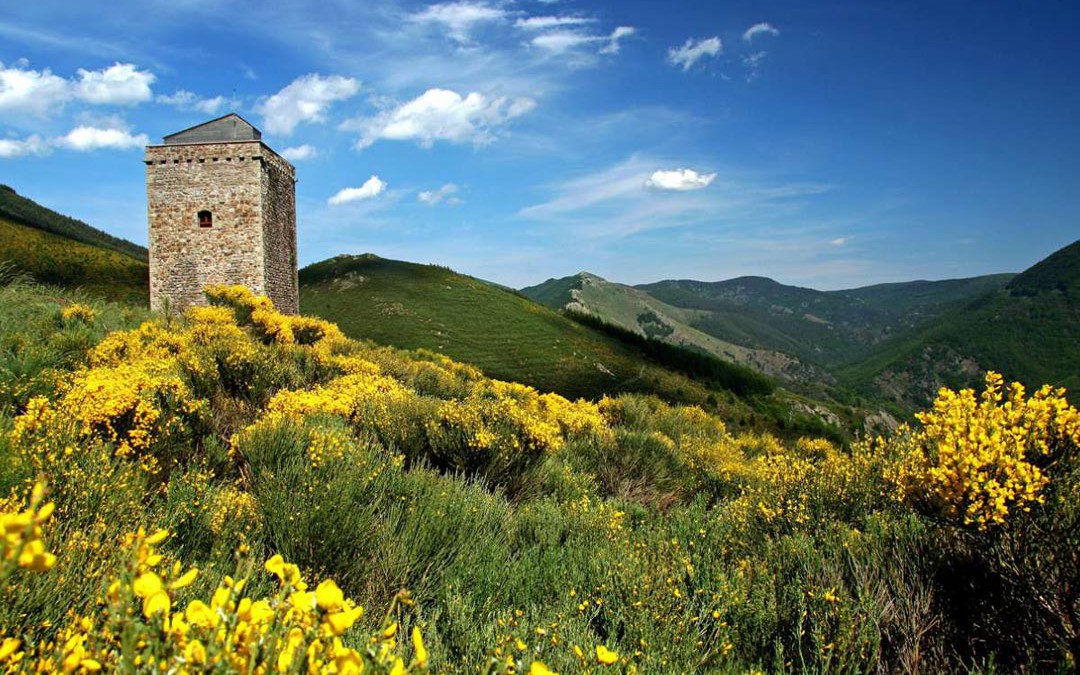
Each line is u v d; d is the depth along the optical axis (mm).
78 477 2863
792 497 4168
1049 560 2600
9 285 13039
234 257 23141
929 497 2906
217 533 3049
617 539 3834
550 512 4371
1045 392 2803
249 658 924
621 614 2766
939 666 2459
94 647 1060
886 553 3152
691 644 2578
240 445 4398
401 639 2244
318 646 965
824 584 2934
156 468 3922
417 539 3363
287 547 3041
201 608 962
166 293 22875
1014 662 2422
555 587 3121
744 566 3320
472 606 2775
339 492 3492
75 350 7566
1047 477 2662
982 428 2770
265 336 15188
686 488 6906
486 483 5277
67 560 2074
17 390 5105
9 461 2965
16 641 1114
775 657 2529
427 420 5902
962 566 2924
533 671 1027
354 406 6387
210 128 24078
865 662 2494
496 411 6246
